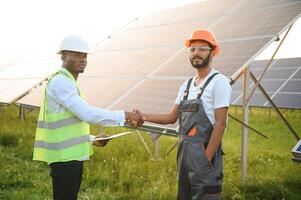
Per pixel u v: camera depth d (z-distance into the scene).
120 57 10.26
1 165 7.14
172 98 6.36
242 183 6.23
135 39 11.05
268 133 12.66
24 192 5.82
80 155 3.90
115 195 5.83
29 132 9.81
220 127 3.62
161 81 7.32
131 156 7.72
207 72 3.85
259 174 6.95
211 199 3.68
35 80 11.63
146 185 6.11
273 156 8.94
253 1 8.62
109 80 8.97
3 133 9.30
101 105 7.58
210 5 10.14
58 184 3.91
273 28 6.54
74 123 3.89
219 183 3.74
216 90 3.66
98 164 7.11
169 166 7.18
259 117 15.93
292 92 15.05
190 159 3.71
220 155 3.78
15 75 14.12
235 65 6.04
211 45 3.82
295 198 5.95
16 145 8.72
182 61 7.67
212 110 3.70
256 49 6.15
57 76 3.83
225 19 8.49
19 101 10.42
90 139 4.14
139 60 9.19
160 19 11.58
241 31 7.30
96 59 11.31
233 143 10.85
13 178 6.50
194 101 3.73
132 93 7.44
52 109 3.85
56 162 3.87
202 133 3.70
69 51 3.88
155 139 7.31
